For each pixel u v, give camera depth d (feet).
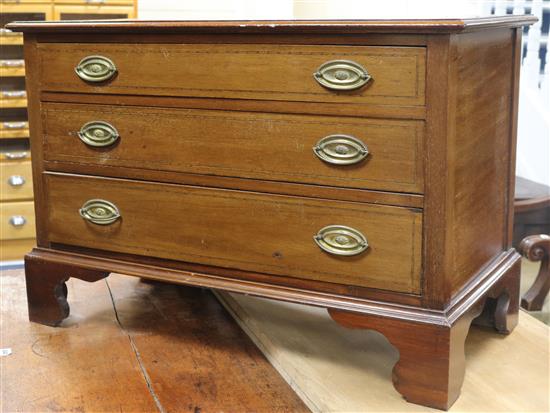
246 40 5.60
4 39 10.05
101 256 6.68
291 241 5.74
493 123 5.89
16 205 10.37
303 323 6.72
